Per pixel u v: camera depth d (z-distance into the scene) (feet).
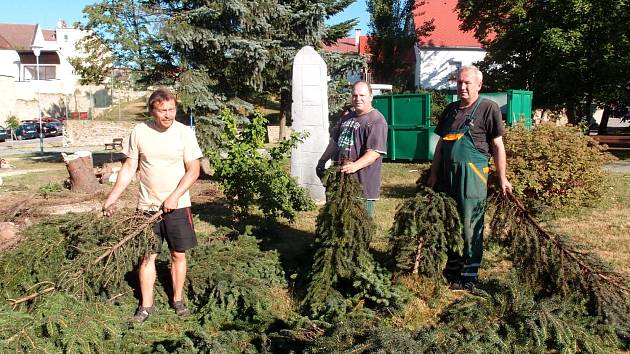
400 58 126.82
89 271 13.14
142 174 14.11
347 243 14.48
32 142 120.98
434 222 14.65
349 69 60.59
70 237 14.94
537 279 14.56
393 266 15.48
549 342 12.75
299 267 17.17
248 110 44.04
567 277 13.94
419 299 14.61
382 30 124.88
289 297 15.61
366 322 12.21
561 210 26.17
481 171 14.93
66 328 11.18
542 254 14.34
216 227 23.81
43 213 25.26
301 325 12.73
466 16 95.30
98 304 12.69
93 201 28.53
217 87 43.06
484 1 91.25
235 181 23.57
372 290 14.51
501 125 14.71
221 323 14.23
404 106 50.78
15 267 14.10
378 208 28.09
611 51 69.36
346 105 60.29
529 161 26.61
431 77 133.18
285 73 51.34
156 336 12.85
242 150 23.52
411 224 14.66
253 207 26.11
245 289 14.84
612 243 20.66
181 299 14.73
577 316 13.21
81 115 149.89
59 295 12.17
